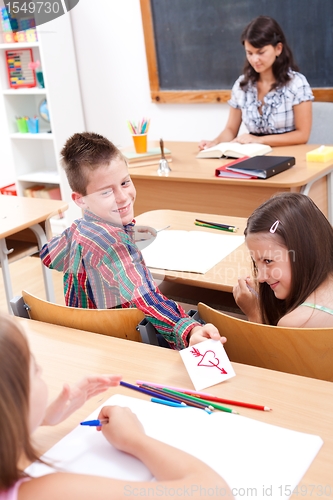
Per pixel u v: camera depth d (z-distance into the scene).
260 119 3.19
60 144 4.27
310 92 3.07
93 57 4.41
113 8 4.19
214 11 3.78
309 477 0.77
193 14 3.86
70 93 4.32
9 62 4.27
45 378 1.09
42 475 0.73
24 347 0.61
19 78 4.28
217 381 1.02
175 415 0.93
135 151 2.98
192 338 1.15
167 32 4.01
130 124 2.95
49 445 0.88
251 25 3.00
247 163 2.56
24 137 4.31
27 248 2.63
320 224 1.27
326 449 0.82
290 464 0.79
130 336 1.28
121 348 1.18
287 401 0.95
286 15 3.56
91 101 4.54
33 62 4.25
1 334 0.59
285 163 2.53
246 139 3.04
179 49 4.01
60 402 0.85
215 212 2.66
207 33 3.86
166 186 2.76
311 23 3.50
